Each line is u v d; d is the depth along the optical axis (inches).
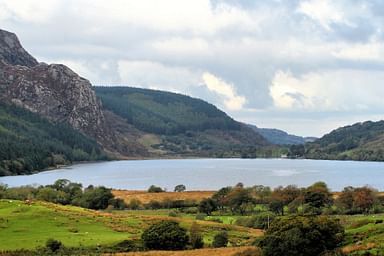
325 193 6063.0
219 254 2974.9
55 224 4057.6
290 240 2647.6
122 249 3395.7
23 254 3093.0
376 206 5753.0
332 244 2704.2
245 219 5152.6
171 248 3472.0
